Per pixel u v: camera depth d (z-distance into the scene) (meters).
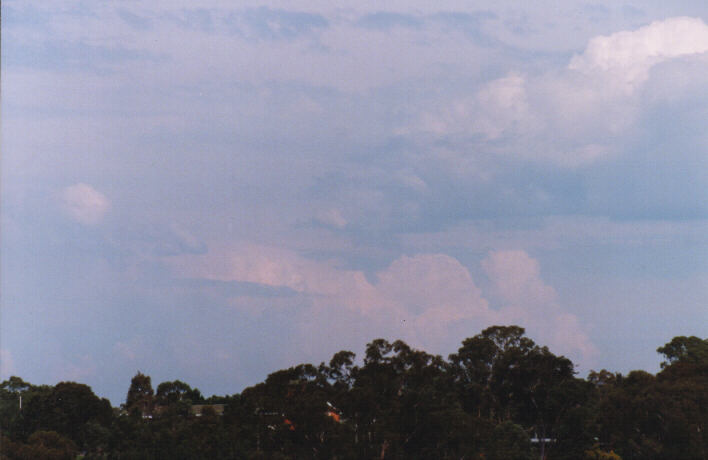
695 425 107.25
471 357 134.88
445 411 113.69
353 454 109.50
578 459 121.81
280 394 118.19
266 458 108.25
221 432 111.62
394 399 117.31
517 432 118.31
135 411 129.62
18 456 117.00
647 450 108.50
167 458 110.19
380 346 126.25
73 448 123.56
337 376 124.12
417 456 114.00
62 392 133.62
